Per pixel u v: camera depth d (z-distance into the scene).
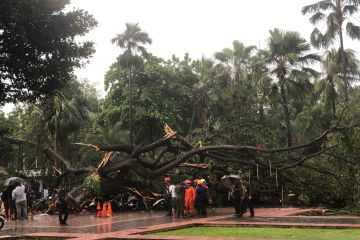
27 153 36.62
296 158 24.81
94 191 22.95
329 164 24.00
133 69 46.22
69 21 14.88
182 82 48.53
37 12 13.98
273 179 25.23
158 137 46.59
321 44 35.62
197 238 11.06
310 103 38.53
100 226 16.19
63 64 15.20
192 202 19.45
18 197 19.78
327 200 24.34
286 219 16.72
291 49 36.38
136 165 23.34
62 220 17.16
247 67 43.16
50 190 27.89
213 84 44.88
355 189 20.94
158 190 24.52
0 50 14.04
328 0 34.81
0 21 13.50
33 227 16.34
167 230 14.33
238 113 30.78
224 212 21.20
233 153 25.44
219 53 45.12
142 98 45.06
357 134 21.12
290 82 35.72
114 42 40.72
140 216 20.41
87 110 45.38
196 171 25.72
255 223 14.91
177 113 46.34
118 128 38.66
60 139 37.78
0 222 16.23
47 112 36.78
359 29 34.78
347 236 11.45
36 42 14.63
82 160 32.06
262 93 38.06
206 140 26.78
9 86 14.77
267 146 26.78
